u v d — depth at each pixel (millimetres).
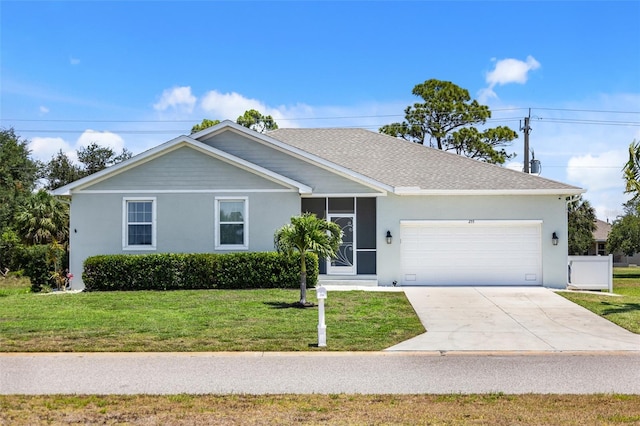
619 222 55031
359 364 10789
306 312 15797
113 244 21688
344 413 7777
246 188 21750
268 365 10648
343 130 27984
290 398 8523
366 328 14016
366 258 22594
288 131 27969
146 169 21766
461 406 8141
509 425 7316
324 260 22562
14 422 7355
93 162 51219
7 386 9195
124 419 7504
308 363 10828
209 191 21719
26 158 45312
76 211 21781
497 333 13953
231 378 9750
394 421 7434
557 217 22406
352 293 19359
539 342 12961
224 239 21797
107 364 10664
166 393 8844
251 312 15695
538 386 9352
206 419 7508
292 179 22578
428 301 18500
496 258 22453
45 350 11648
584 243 54875
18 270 37281
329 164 22422
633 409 8023
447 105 45688
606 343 12914
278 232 17109
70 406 8055
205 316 15125
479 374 10125
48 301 17688
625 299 19250
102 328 13617
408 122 46750
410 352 11820
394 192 22125
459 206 22453
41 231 34000
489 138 46125
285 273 20359
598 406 8156
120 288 20391
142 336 12820
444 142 46656
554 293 20203
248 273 20344
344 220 22703
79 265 21703
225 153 21609
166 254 20469
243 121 47312
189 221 21703
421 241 22516
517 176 23531
